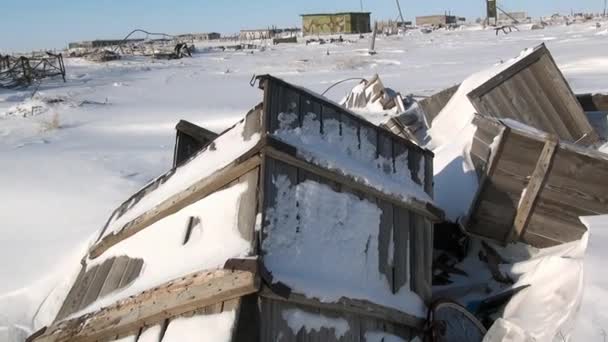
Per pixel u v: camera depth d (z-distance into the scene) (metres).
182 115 18.06
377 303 4.69
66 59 47.56
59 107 20.72
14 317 6.27
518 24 78.12
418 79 22.78
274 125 4.67
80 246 7.33
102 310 5.02
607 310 4.05
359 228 4.85
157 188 6.00
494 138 6.76
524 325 5.00
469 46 41.91
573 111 8.90
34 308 6.42
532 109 8.88
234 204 4.58
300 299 4.11
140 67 39.25
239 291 3.91
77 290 5.98
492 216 6.57
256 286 3.84
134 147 13.86
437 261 6.82
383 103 12.02
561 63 23.16
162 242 5.11
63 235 7.98
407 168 5.67
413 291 5.27
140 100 22.52
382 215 5.11
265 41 78.50
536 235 6.46
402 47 45.66
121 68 38.50
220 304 4.07
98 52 51.25
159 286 4.51
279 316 4.05
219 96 22.50
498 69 9.29
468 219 6.64
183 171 5.71
